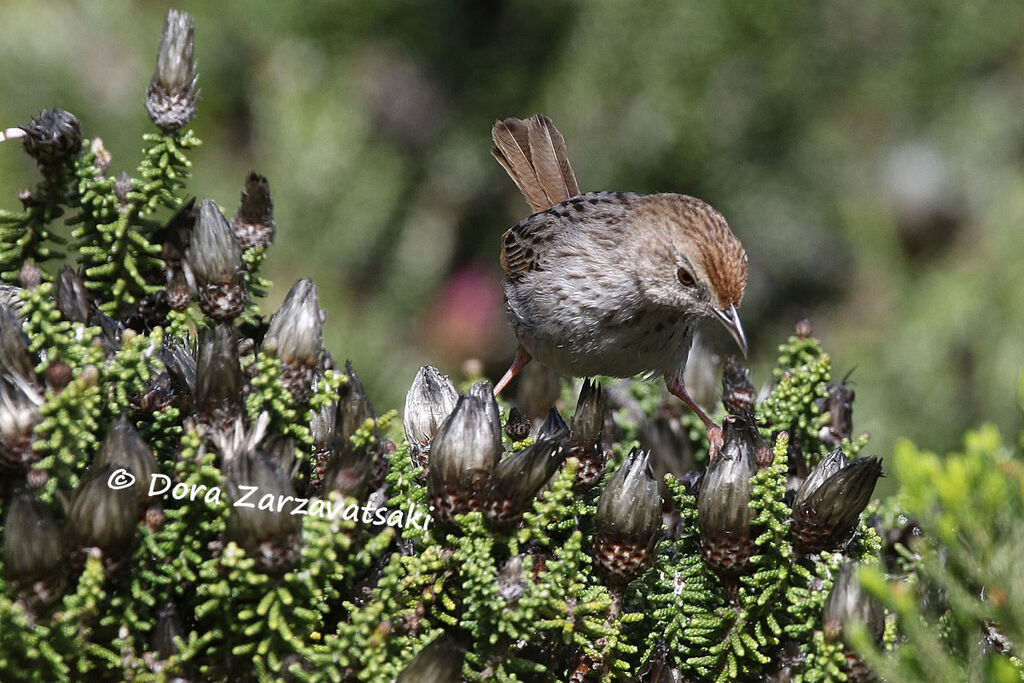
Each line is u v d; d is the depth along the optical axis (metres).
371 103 13.26
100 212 6.26
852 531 5.48
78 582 4.80
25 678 4.74
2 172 11.64
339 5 12.93
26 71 12.02
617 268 8.38
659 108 13.12
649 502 5.36
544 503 5.47
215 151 13.01
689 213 8.36
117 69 12.29
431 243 13.51
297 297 5.30
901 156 13.67
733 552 5.48
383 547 5.05
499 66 13.34
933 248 13.86
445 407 6.23
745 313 13.77
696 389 8.67
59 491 5.02
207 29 12.78
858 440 6.83
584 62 13.13
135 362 5.25
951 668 4.27
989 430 4.32
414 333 13.64
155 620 5.03
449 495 5.33
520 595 5.12
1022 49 13.54
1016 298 13.29
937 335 13.30
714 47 13.00
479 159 13.41
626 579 5.48
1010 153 13.70
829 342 13.62
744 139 13.32
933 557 4.52
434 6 13.14
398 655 5.19
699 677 5.77
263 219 6.51
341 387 5.61
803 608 5.48
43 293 5.13
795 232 13.53
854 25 13.26
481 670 5.31
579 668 5.57
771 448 6.23
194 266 5.71
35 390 5.13
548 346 8.84
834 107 13.55
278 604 4.82
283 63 13.01
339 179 13.04
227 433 5.24
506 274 9.20
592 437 5.97
